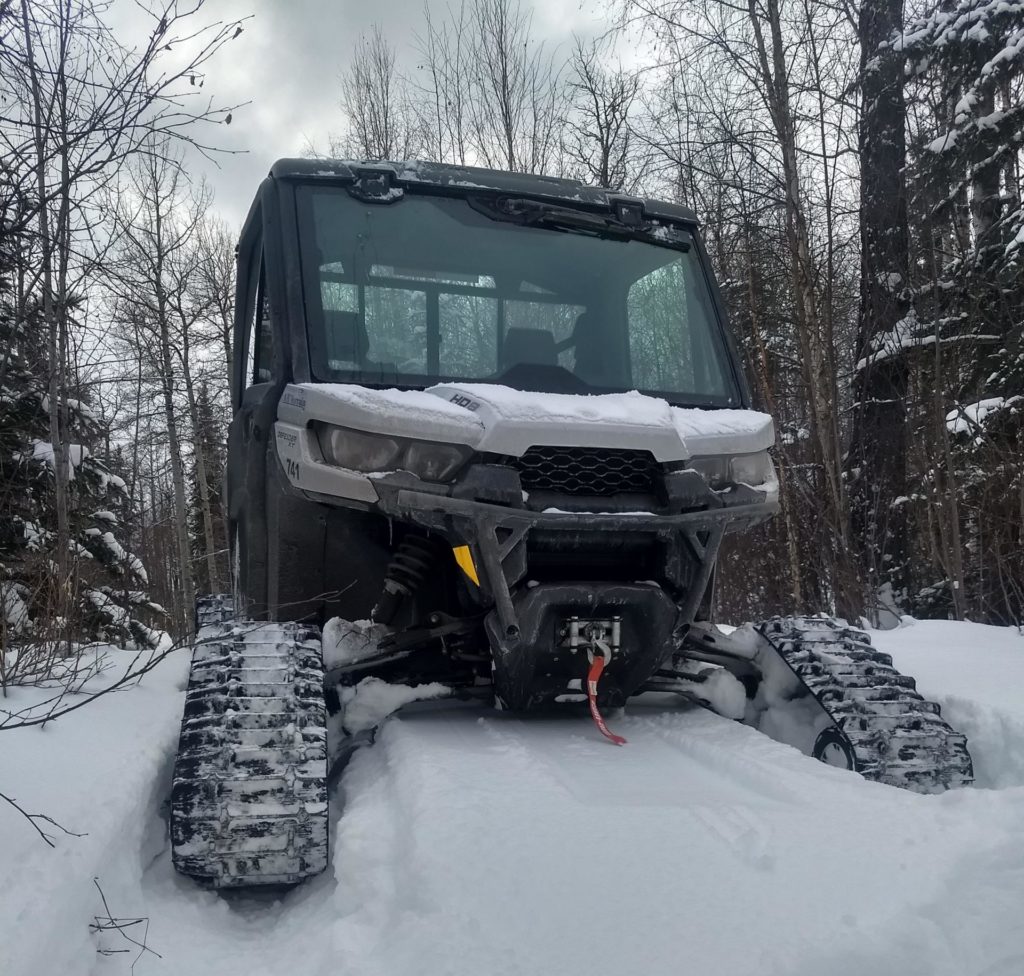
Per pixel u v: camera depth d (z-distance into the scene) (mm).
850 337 14031
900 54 11352
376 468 3619
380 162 4441
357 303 4098
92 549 10070
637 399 4004
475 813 2787
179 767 2951
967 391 10992
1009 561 9172
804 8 12242
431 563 3988
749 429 4113
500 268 4328
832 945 2078
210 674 3393
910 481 11266
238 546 5094
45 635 5539
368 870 2674
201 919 2770
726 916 2252
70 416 9023
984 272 10875
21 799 2977
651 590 3742
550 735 3764
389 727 3826
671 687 4238
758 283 15102
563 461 3734
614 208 4684
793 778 3111
